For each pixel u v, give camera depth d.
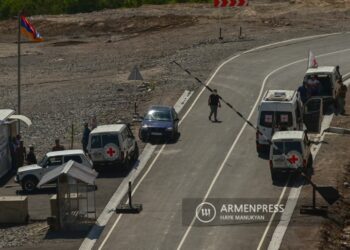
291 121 107.69
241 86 144.50
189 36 193.38
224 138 117.88
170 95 141.25
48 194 98.94
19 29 120.69
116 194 97.06
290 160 97.38
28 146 119.75
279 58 164.00
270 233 83.75
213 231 84.88
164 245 81.88
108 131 104.06
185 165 107.19
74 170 87.19
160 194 96.81
